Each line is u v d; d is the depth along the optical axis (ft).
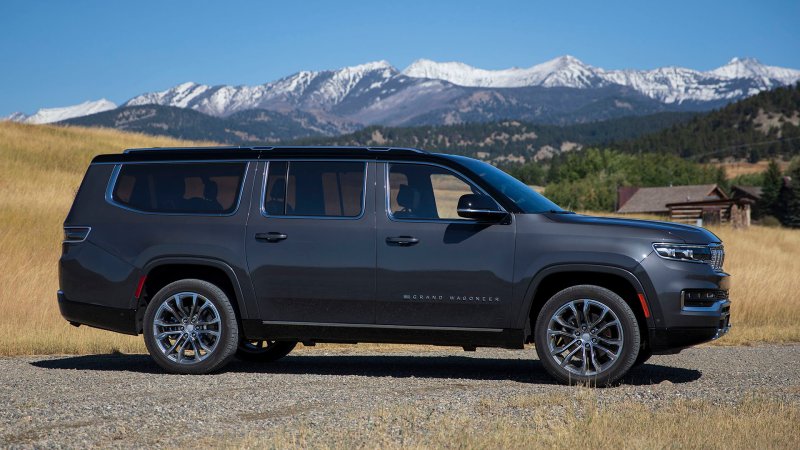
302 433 15.96
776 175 422.41
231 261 24.63
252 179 25.05
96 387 22.02
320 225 24.18
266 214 24.71
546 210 23.98
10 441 15.89
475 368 26.63
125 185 26.23
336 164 24.57
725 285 23.32
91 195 26.45
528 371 25.94
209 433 16.43
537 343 23.11
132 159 26.35
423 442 15.17
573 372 22.71
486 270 23.08
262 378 23.67
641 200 332.80
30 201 88.22
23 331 36.47
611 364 22.50
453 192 23.77
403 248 23.54
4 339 33.30
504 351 33.19
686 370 26.35
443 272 23.29
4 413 18.39
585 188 411.75
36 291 47.47
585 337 22.80
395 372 25.44
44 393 21.12
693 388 21.85
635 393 20.89
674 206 229.45
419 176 24.07
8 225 73.87
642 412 17.65
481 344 23.41
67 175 121.49
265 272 24.40
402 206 23.89
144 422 17.47
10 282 49.42
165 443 15.64
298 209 24.56
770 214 420.36
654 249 22.58
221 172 25.43
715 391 21.20
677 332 22.41
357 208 24.11
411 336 23.76
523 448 14.66
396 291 23.57
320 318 24.17
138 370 26.02
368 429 16.46
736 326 42.50
